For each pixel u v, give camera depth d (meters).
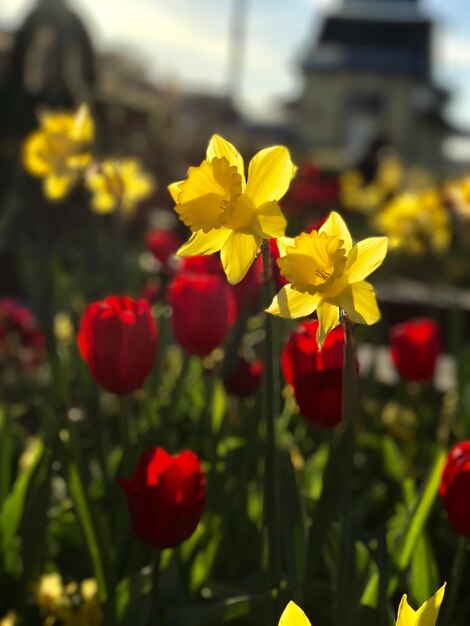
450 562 0.65
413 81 14.47
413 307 2.11
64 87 5.12
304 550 0.50
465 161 15.95
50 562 0.66
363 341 1.17
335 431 0.50
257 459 0.67
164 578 0.52
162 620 0.48
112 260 1.18
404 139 14.55
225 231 0.40
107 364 0.53
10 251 2.61
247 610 0.47
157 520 0.44
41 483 0.54
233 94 11.20
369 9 14.85
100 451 0.62
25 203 2.51
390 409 1.01
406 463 0.90
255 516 0.64
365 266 0.38
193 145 5.80
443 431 0.89
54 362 0.78
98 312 0.53
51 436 0.56
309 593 0.49
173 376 0.92
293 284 0.38
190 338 0.63
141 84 8.97
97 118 5.04
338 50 14.75
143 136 5.26
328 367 0.49
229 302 0.64
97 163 0.84
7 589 0.62
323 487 0.44
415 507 0.50
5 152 4.25
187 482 0.44
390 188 3.70
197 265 0.73
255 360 0.74
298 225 3.15
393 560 0.49
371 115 14.58
